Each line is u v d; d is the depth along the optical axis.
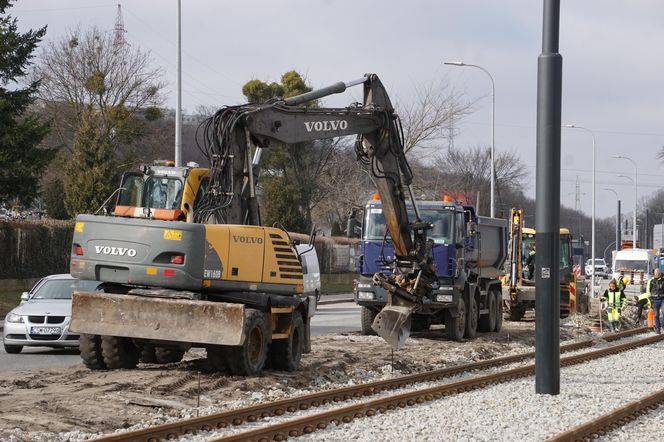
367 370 27.25
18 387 21.02
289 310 25.16
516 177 123.56
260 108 23.48
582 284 56.97
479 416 19.52
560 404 21.50
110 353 23.92
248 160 23.41
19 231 55.50
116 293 23.89
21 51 49.22
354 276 96.50
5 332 29.25
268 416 18.53
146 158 93.62
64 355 29.52
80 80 80.81
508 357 32.16
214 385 21.98
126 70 81.12
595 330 49.72
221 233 23.06
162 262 22.62
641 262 105.12
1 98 48.47
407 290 26.19
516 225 51.16
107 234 22.92
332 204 100.38
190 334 22.30
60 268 58.62
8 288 54.81
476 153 122.00
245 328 22.58
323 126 24.97
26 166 48.81
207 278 22.86
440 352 33.59
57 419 17.09
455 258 36.66
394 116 26.42
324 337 37.72
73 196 65.12
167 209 24.92
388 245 37.25
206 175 25.73
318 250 88.69
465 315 38.94
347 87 25.66
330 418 17.92
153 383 21.83
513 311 53.34
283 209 83.62
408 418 18.83
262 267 23.72
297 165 93.38
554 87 22.30
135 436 15.15
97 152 66.44
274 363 25.25
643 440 17.75
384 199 26.31
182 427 16.20
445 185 104.31
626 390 24.95
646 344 41.44
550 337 22.84
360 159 26.31
